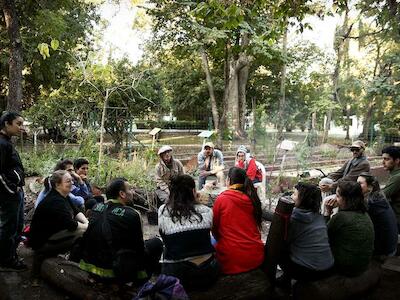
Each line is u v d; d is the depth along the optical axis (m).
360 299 3.68
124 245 3.21
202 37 12.84
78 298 3.40
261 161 11.11
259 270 3.44
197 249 3.10
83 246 3.41
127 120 11.20
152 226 6.03
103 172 6.88
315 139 15.88
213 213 3.47
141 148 10.73
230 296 3.20
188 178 3.26
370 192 3.98
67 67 14.29
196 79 23.17
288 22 6.17
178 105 23.33
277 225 3.41
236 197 3.44
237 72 17.50
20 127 3.93
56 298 3.55
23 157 9.52
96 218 3.29
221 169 7.22
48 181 4.12
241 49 8.45
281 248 3.45
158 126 13.77
